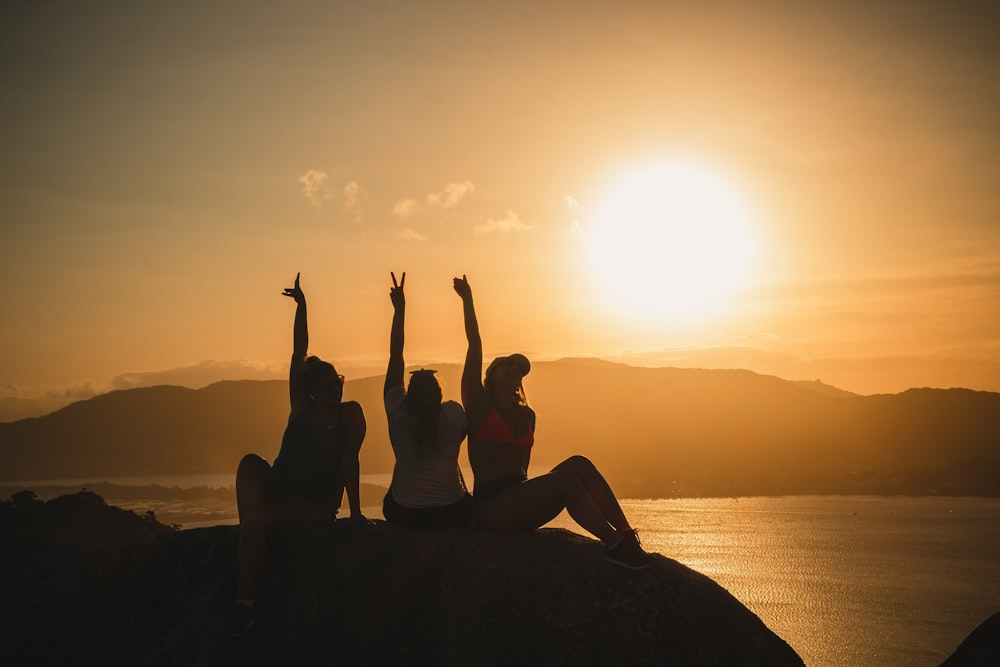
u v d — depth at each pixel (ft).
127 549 22.91
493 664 18.98
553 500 19.57
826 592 328.29
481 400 20.70
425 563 19.99
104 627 20.90
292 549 20.62
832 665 227.20
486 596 19.42
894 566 384.27
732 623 18.79
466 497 20.99
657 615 18.83
